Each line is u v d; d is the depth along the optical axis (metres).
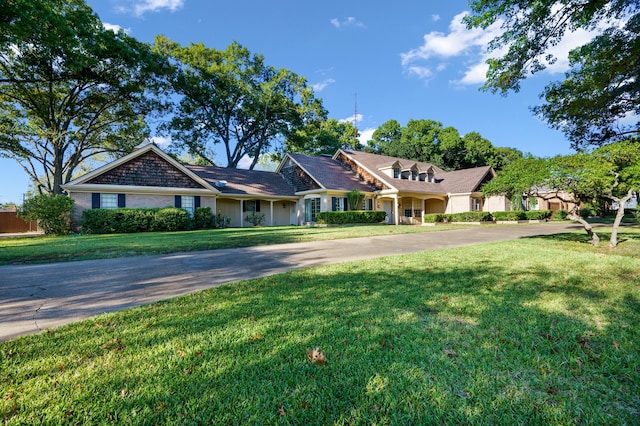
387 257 7.86
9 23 13.12
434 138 45.22
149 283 5.65
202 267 7.10
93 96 23.31
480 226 20.08
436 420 1.92
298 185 25.42
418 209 27.61
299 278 5.67
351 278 5.61
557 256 7.65
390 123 49.66
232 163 35.03
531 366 2.54
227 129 34.16
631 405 2.05
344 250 9.65
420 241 11.91
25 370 2.52
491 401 2.09
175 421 1.93
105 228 16.11
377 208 24.72
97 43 18.28
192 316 3.76
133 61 21.05
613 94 10.49
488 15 8.39
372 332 3.21
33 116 23.88
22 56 18.28
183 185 19.84
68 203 16.22
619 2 7.73
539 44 8.70
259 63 33.81
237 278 5.98
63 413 1.99
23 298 4.73
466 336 3.09
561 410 2.00
